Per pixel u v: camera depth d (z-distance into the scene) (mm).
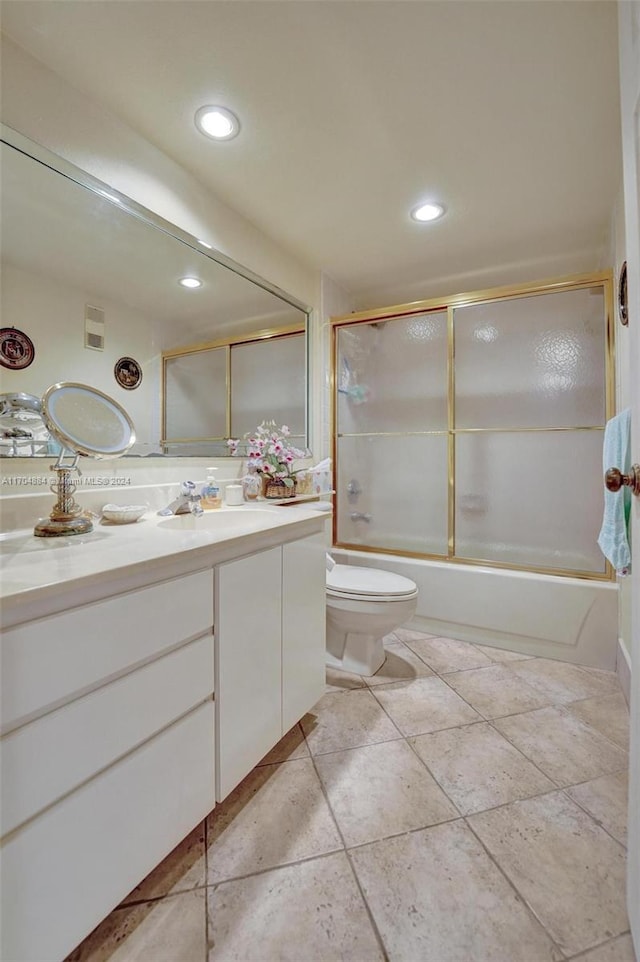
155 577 876
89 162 1212
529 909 865
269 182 1602
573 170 1568
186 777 946
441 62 1122
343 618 1800
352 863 968
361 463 2697
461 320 2363
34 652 664
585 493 2059
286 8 980
